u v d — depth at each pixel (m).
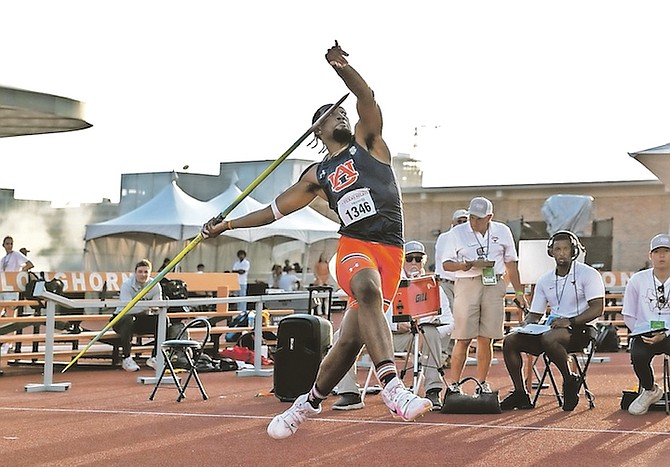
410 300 9.33
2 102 14.66
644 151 13.88
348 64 5.73
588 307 9.62
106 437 7.76
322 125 6.11
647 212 33.03
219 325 18.88
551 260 11.95
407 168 43.53
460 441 7.61
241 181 35.88
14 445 7.40
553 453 7.14
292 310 15.56
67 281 16.08
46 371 11.05
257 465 6.66
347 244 5.96
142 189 37.62
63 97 15.37
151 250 31.33
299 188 6.30
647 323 9.27
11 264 19.58
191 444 7.45
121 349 14.12
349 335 5.98
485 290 10.04
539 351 9.64
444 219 35.78
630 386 11.77
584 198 27.17
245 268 26.00
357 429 8.16
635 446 7.43
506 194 34.78
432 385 9.57
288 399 9.97
